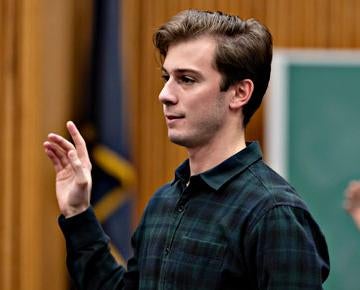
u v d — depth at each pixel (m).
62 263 6.71
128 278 3.12
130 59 6.72
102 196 6.58
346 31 7.11
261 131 6.91
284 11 7.01
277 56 6.87
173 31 2.87
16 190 6.61
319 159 6.98
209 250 2.74
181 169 3.06
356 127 7.01
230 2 6.93
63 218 3.17
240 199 2.78
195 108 2.82
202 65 2.82
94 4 6.63
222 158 2.89
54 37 6.70
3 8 6.57
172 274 2.79
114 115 6.61
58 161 3.16
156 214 3.06
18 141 6.60
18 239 6.61
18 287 6.61
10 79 6.57
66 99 6.70
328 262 2.85
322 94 6.96
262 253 2.66
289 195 2.76
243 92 2.90
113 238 6.57
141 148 6.84
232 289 2.72
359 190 5.74
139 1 6.80
